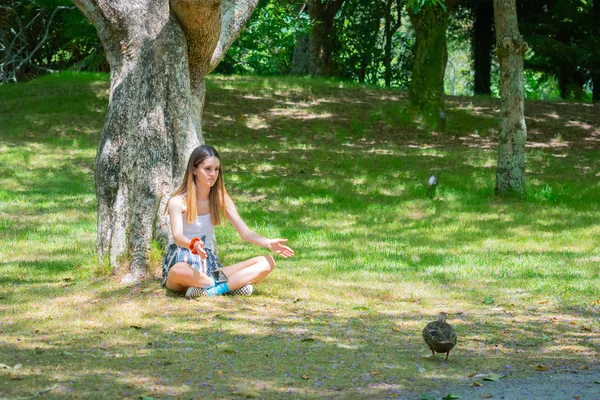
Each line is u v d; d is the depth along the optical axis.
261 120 21.84
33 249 9.77
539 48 32.62
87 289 7.54
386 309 7.13
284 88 25.30
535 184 15.92
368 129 21.91
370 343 5.94
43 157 16.94
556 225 12.04
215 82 25.45
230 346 5.76
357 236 11.12
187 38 8.23
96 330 6.21
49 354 5.51
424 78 22.72
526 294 7.79
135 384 4.81
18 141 18.61
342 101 24.25
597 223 12.26
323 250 10.11
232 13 8.88
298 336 6.09
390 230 11.64
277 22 22.56
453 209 13.40
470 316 6.92
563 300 7.56
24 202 13.18
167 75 8.01
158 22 8.05
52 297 7.31
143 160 7.87
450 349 5.50
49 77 26.38
